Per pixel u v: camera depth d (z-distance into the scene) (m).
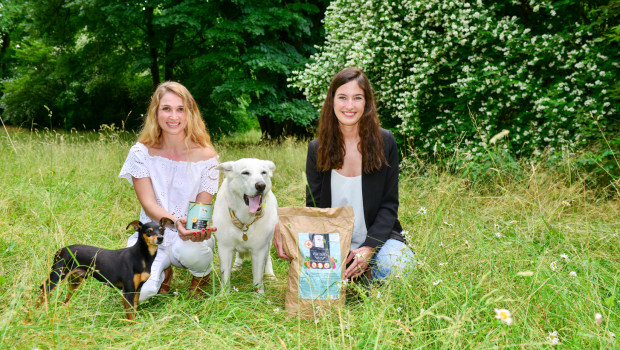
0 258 3.23
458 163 5.56
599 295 2.57
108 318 2.61
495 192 4.98
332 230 2.87
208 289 3.33
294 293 2.77
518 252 3.05
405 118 6.55
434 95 6.92
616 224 4.02
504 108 6.29
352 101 3.04
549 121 5.74
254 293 2.97
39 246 3.41
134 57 16.36
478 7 6.11
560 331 2.26
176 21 11.62
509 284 2.56
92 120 21.11
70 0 15.66
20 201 4.81
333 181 3.27
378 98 7.20
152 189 3.24
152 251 2.63
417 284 2.69
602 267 3.01
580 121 5.41
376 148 3.14
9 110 20.92
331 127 3.18
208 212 2.91
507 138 6.05
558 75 6.04
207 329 2.42
